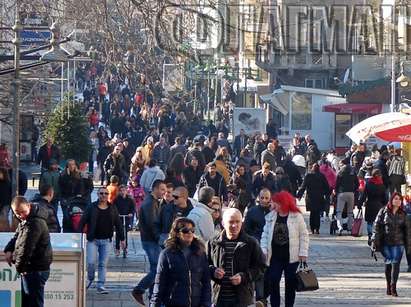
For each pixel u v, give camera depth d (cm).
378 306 3434
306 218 6262
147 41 3738
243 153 6338
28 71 6097
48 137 7031
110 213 3616
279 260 3059
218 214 3391
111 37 3719
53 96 8006
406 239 3631
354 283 3931
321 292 3703
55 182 4866
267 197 3338
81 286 2783
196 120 8756
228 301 2569
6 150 6450
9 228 3606
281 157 6769
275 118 12412
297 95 10831
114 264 4347
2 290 2731
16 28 3784
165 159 7312
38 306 2739
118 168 6025
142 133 9106
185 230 2422
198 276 2433
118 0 3703
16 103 3825
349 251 4878
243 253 2564
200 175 5741
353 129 5575
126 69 3759
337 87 11756
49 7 4169
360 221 5472
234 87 13000
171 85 4044
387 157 6119
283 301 3512
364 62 11512
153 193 3375
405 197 4372
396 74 10581
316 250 4916
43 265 2730
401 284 3925
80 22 3859
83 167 5762
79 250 2775
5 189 4519
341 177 5550
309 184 5544
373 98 10506
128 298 3541
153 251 3344
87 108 9644
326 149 10831
